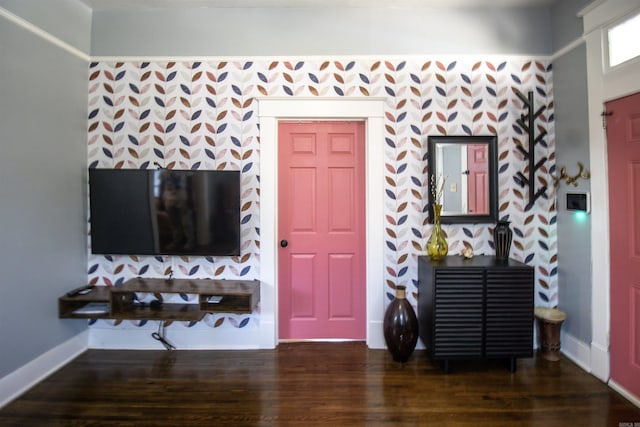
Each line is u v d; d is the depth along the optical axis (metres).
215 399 2.17
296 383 2.35
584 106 2.48
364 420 1.98
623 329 2.23
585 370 2.50
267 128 2.83
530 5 2.78
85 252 2.83
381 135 2.83
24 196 2.29
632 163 2.15
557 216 2.80
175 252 2.72
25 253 2.29
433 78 2.82
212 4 2.78
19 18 2.23
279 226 2.96
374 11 2.82
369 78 2.82
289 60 2.82
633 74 2.11
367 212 2.87
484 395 2.21
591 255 2.45
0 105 2.12
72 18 2.65
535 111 2.83
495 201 2.79
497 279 2.40
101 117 2.84
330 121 2.93
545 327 2.67
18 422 1.95
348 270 2.98
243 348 2.86
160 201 2.70
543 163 2.83
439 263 2.52
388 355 2.75
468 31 2.82
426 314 2.57
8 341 2.17
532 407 2.09
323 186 2.96
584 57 2.48
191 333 2.86
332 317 2.99
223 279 2.87
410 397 2.19
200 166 2.85
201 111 2.84
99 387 2.30
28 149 2.32
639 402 2.09
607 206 2.33
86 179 2.83
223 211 2.71
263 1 2.73
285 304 2.98
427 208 2.84
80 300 2.54
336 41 2.82
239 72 2.83
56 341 2.54
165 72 2.83
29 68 2.31
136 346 2.86
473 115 2.82
